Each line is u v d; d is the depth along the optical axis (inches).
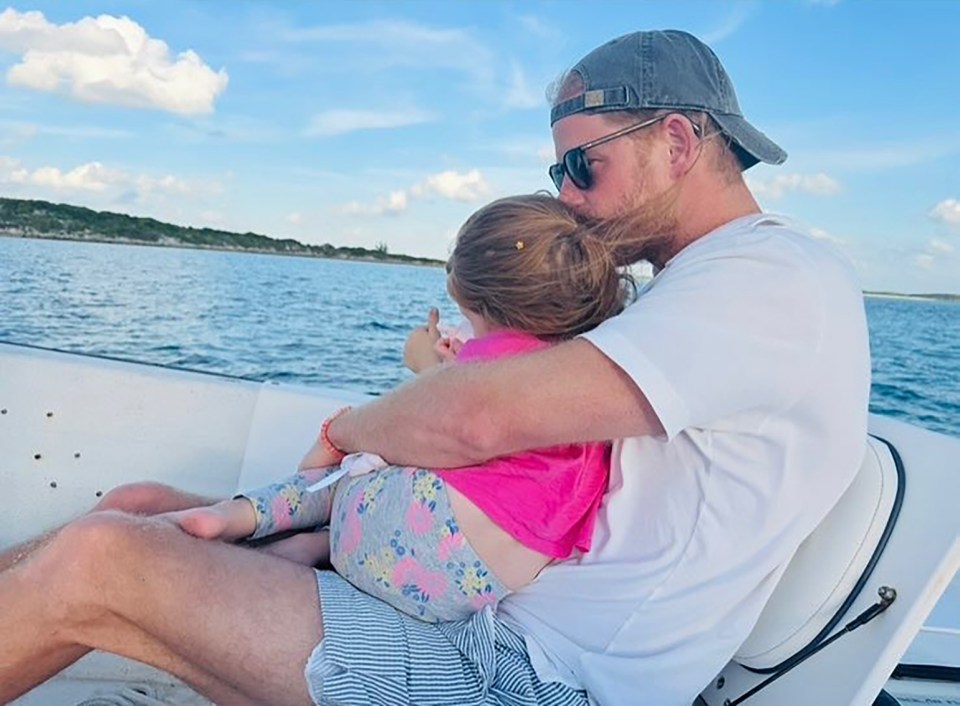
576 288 50.4
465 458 48.2
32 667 46.5
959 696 61.0
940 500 45.2
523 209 52.4
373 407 53.5
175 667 47.7
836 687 45.3
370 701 44.4
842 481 46.9
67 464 82.4
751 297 44.9
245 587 46.8
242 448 83.9
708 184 54.6
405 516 48.9
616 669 48.0
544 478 49.0
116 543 44.9
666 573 48.1
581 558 50.8
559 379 45.3
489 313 51.8
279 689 45.4
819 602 47.4
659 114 53.8
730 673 53.0
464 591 48.8
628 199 55.4
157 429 83.9
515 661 48.2
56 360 84.1
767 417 46.2
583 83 56.2
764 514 46.8
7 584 45.4
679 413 43.6
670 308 45.4
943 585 43.1
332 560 52.7
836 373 45.4
